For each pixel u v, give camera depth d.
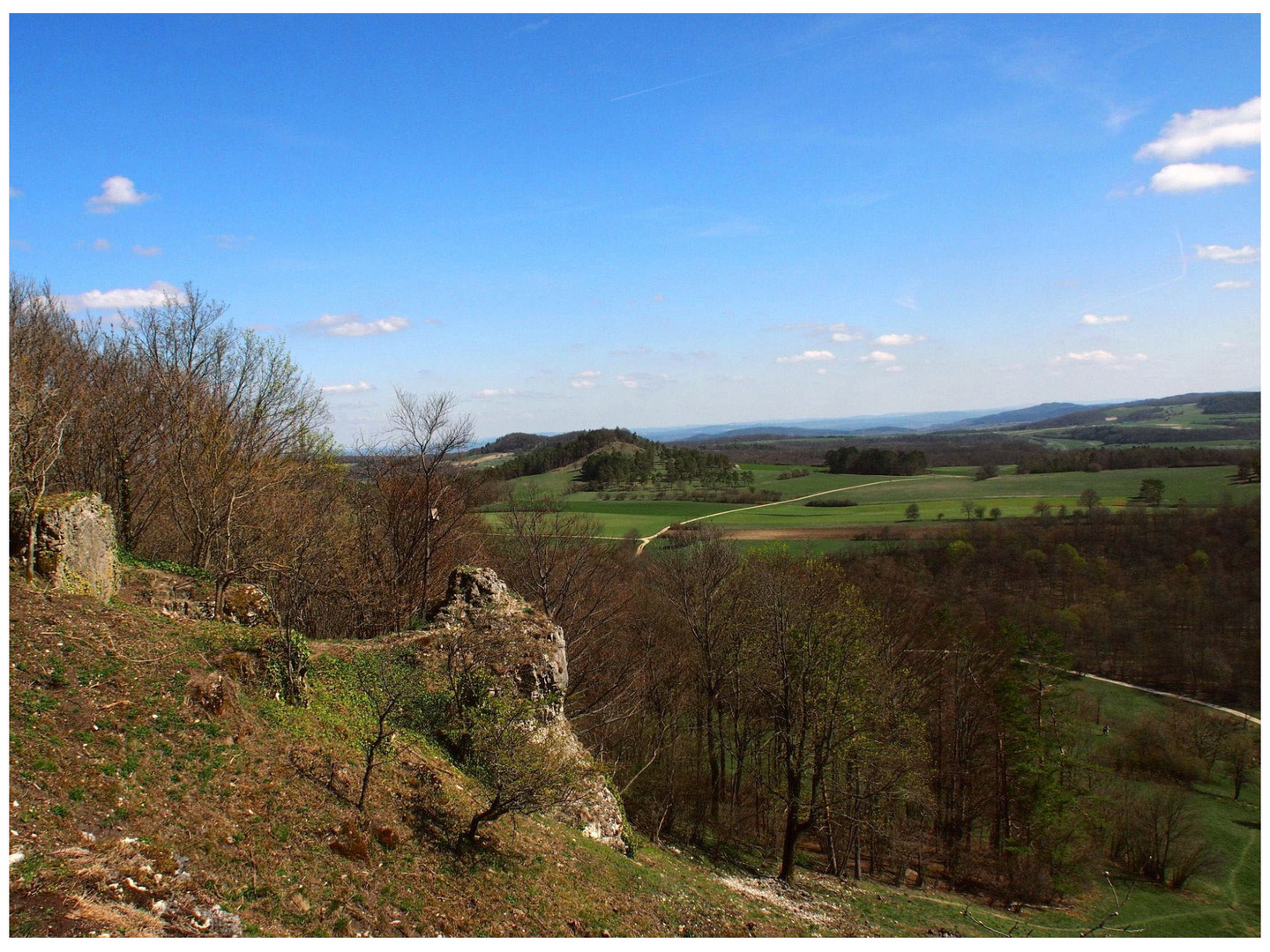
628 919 14.68
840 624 27.52
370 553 31.41
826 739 25.45
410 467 33.12
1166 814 35.62
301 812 11.58
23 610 12.21
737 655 32.88
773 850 30.19
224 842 10.12
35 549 13.75
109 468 26.28
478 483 43.94
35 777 9.18
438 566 35.06
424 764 15.40
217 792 10.91
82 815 9.06
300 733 13.59
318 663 17.55
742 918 17.72
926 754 28.88
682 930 15.49
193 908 8.64
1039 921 28.11
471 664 18.27
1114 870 35.56
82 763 9.83
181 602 17.23
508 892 13.15
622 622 38.03
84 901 7.68
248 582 20.91
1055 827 32.91
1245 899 32.47
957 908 27.11
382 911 10.84
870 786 26.23
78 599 13.60
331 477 31.84
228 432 24.70
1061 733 37.25
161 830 9.61
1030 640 40.81
